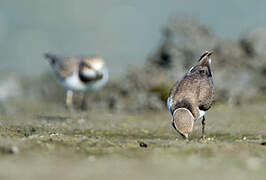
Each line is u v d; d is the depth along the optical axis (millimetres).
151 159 8703
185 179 7367
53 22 32562
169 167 8039
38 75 25312
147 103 17891
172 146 9969
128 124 14781
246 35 21938
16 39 30438
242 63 21062
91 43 30266
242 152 9484
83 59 17203
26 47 29906
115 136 12672
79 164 8164
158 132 13500
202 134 12641
